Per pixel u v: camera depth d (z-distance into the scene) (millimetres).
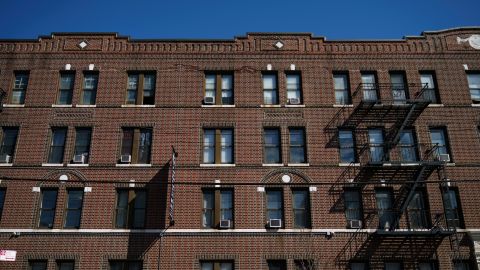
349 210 26344
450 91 29016
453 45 30125
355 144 27641
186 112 28141
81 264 24938
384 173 26859
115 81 28891
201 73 29141
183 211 25938
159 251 25188
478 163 27344
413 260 25281
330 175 26828
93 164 26875
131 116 28016
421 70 29562
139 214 26203
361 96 28703
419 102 27156
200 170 26797
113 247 25250
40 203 26281
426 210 26438
